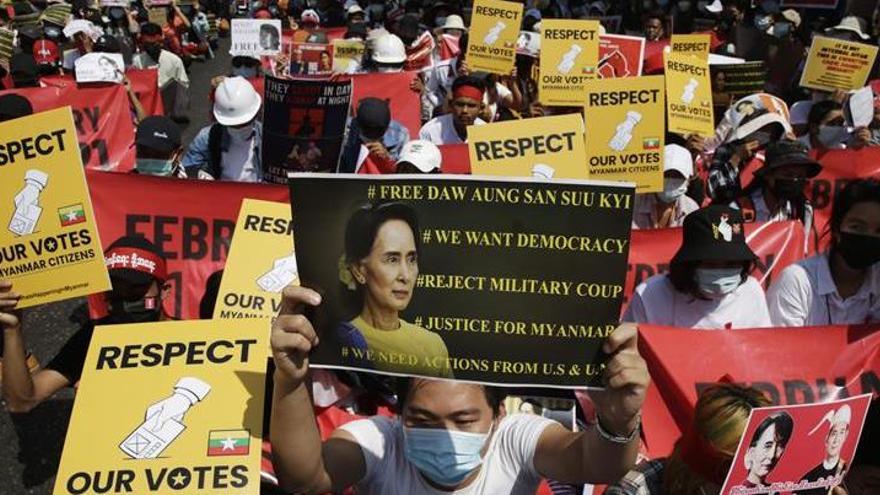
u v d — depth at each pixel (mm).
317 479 2092
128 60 12195
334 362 2043
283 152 5648
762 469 2143
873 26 13953
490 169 4473
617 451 1993
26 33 12234
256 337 2412
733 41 11469
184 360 2383
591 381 1976
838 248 3592
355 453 2238
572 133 4473
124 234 4949
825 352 3338
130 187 4945
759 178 5141
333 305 2016
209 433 2307
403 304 1990
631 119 5215
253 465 2285
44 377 3336
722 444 2180
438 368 2010
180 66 12422
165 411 2324
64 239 3051
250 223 3795
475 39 8617
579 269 1940
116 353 2387
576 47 7316
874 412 2250
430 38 11617
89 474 2264
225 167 5891
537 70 9141
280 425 2027
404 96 9117
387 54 10070
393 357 2014
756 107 6344
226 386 2354
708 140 6863
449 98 7695
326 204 1981
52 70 11727
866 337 3354
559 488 3002
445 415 2146
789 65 11148
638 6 15000
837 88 8531
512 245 1945
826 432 2158
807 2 14797
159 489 2258
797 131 7773
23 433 4918
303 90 5562
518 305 1964
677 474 2314
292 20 19750
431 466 2168
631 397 1920
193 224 4984
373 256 1979
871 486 2215
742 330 3350
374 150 6266
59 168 3027
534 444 2195
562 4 17203
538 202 1928
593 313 1951
